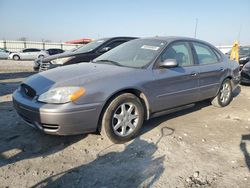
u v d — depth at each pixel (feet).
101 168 10.72
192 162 11.33
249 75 29.45
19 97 12.77
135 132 13.41
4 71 45.93
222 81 19.02
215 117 17.57
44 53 90.89
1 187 9.32
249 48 50.93
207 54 18.31
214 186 9.70
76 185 9.59
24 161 11.09
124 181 9.87
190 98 16.30
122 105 12.73
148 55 14.82
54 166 10.77
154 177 10.16
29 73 43.01
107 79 12.39
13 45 131.34
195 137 14.02
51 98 11.43
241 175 10.44
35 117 11.62
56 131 11.42
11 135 13.55
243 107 20.42
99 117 12.17
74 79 12.16
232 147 12.94
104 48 26.50
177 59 15.69
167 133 14.35
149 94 13.73
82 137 13.44
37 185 9.52
